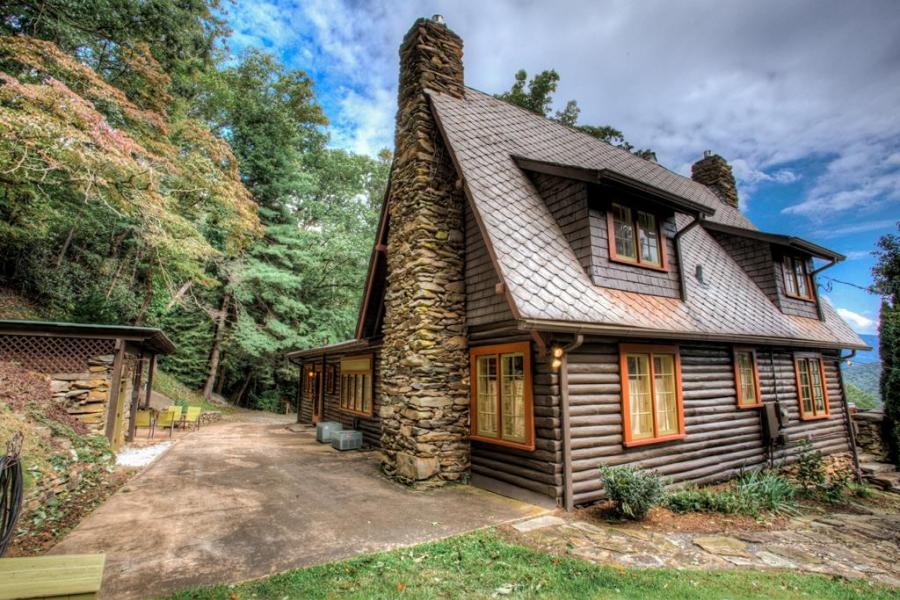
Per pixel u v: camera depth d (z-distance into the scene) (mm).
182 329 21500
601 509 5828
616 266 7355
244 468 8281
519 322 5438
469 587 3523
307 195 25812
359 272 24266
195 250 12266
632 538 4844
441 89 8820
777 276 10688
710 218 11992
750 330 8648
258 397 26438
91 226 13539
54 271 13867
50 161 7414
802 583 3865
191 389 21938
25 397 7125
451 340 7613
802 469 8312
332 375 15094
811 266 11938
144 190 9430
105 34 10883
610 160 10758
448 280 7805
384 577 3666
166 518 5223
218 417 18719
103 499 6035
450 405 7398
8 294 12633
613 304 6770
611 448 6391
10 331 7910
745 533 5270
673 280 8289
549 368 6055
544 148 9375
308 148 28156
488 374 7324
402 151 8688
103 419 8352
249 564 3932
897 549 5160
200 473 7770
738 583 3773
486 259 7492
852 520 6465
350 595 3354
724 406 8281
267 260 22828
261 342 20891
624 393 6621
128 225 13148
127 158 8453
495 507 5828
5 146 7168
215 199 13227
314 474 7836
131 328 8742
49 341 8156
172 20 11766
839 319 12609
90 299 13398
